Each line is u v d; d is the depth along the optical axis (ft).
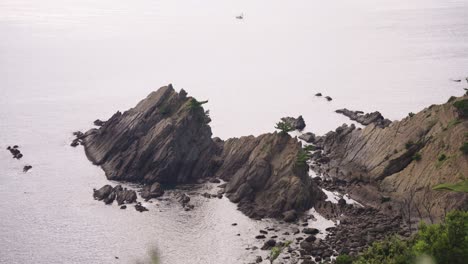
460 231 277.44
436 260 271.49
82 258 385.50
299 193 452.35
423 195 427.33
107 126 586.04
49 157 575.79
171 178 514.27
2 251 394.93
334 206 451.12
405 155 482.28
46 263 379.35
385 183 466.70
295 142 502.38
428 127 492.13
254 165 485.56
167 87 586.86
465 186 407.64
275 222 432.66
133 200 470.39
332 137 586.86
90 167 547.90
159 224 432.66
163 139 525.75
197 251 390.83
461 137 445.37
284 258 375.86
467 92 508.94
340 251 376.48
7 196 482.28
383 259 304.71
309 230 410.72
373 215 435.12
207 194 482.69
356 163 522.88
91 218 442.91
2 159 568.82
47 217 445.37
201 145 536.83
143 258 382.42
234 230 421.18
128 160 524.11
